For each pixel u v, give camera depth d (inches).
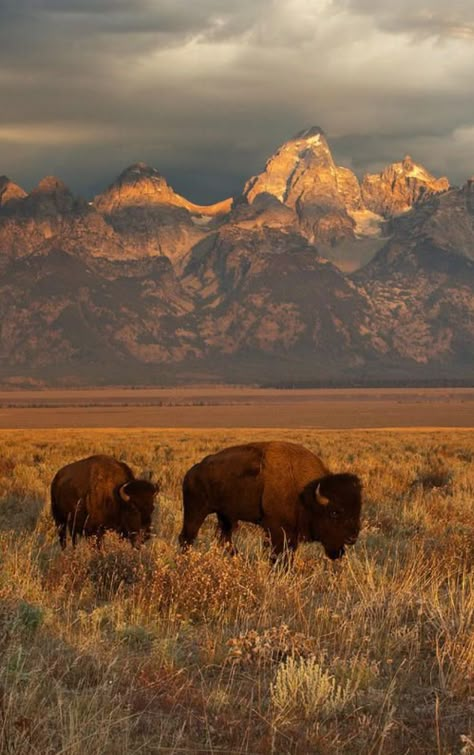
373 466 4259.4
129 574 1465.3
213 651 1057.5
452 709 910.4
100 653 1032.8
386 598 1309.1
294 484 1664.6
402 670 1024.9
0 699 842.8
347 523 1616.6
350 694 927.7
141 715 868.6
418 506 2573.8
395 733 850.1
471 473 3794.3
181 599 1305.4
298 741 815.1
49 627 1132.5
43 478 3624.5
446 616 1193.4
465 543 1724.9
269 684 977.5
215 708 892.0
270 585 1375.5
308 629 1151.0
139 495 1800.0
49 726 810.2
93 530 1860.2
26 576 1407.5
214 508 1755.7
